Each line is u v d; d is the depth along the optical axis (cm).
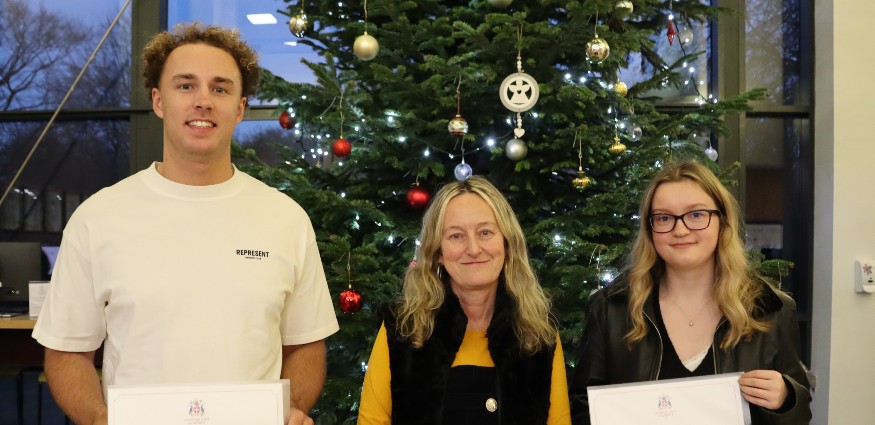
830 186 359
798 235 397
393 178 278
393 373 156
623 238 258
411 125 248
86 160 425
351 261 232
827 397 354
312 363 161
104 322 146
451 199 162
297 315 160
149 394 128
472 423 152
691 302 160
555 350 162
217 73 146
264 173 244
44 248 425
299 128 284
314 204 252
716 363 150
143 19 415
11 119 424
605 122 267
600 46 224
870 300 352
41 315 146
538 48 240
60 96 426
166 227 145
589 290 247
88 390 141
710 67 399
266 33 423
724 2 393
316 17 267
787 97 400
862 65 357
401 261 256
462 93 244
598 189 269
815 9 374
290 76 423
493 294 165
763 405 136
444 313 159
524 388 154
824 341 359
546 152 263
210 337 140
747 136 400
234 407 131
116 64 422
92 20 423
